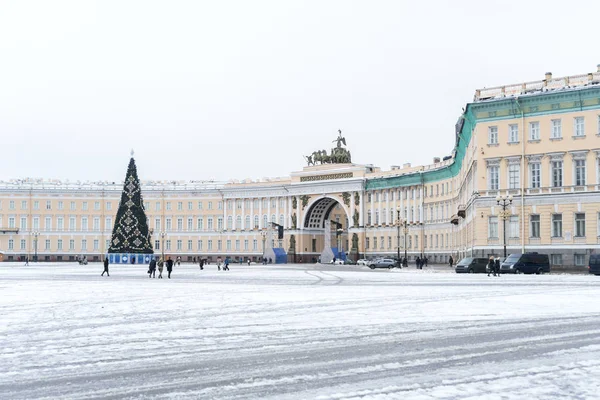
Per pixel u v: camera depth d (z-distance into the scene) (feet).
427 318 78.18
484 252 243.81
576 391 41.34
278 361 51.96
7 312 87.71
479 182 246.27
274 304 97.30
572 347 57.52
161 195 508.94
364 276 206.90
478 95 251.39
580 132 227.81
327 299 106.01
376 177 434.30
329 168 464.24
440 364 50.47
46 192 497.46
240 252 493.36
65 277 198.08
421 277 195.42
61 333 67.26
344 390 42.09
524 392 41.16
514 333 66.03
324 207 483.10
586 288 132.36
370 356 53.88
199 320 77.51
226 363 51.26
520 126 239.09
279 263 444.55
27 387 43.47
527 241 235.20
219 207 502.79
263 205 490.49
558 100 231.09
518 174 239.91
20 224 495.82
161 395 41.14
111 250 354.13
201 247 503.61
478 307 90.89
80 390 42.60
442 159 417.69
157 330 69.15
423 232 397.80
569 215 227.81
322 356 53.98
